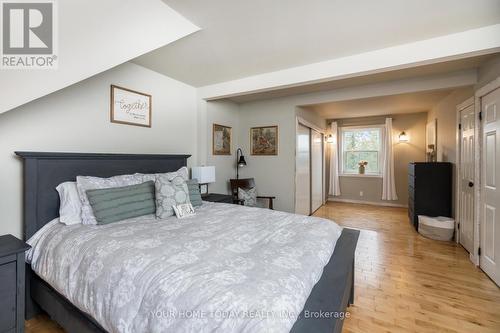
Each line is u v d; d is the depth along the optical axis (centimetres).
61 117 209
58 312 156
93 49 148
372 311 187
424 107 474
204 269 113
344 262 143
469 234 298
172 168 302
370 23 185
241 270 112
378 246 327
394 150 584
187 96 341
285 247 141
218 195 355
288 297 94
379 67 229
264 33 201
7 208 182
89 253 138
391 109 499
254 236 161
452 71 287
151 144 290
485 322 175
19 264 145
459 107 326
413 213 406
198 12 174
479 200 261
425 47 211
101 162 228
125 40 158
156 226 180
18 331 145
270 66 272
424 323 174
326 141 648
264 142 438
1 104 127
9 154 182
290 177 416
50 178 195
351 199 641
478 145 264
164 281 107
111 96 245
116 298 114
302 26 190
